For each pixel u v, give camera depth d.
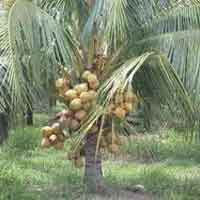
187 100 8.32
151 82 9.55
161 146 15.56
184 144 15.80
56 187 11.20
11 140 16.31
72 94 9.03
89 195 10.38
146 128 10.70
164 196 10.68
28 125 19.59
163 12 9.34
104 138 9.54
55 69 8.92
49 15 8.79
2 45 7.68
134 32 9.40
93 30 9.44
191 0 9.09
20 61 7.91
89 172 10.50
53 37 8.43
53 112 10.09
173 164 14.43
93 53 9.59
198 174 13.05
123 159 14.80
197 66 8.20
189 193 11.00
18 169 13.01
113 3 8.23
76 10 9.63
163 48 8.65
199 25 8.72
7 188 10.91
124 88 8.21
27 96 8.28
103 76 9.57
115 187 11.26
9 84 8.07
